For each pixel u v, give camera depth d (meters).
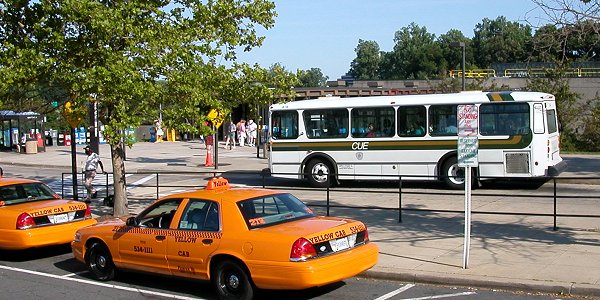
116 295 10.25
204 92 15.45
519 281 9.59
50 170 34.25
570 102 38.50
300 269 8.52
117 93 14.09
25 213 12.62
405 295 9.61
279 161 24.08
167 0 15.96
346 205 18.38
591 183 21.98
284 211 9.78
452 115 21.78
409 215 16.33
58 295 10.34
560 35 11.82
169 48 15.01
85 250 11.33
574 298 9.09
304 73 16.91
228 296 9.29
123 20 14.41
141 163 35.09
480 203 18.12
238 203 9.46
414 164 22.23
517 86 42.34
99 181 28.03
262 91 16.11
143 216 10.55
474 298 9.28
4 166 36.91
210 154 32.72
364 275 10.74
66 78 14.27
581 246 11.97
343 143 23.20
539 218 15.38
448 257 11.40
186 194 10.19
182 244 9.73
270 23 16.64
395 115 22.50
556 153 21.77
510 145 20.84
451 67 88.31
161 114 15.53
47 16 15.05
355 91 41.97
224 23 16.02
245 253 9.00
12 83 14.20
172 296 10.11
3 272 12.20
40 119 47.44
